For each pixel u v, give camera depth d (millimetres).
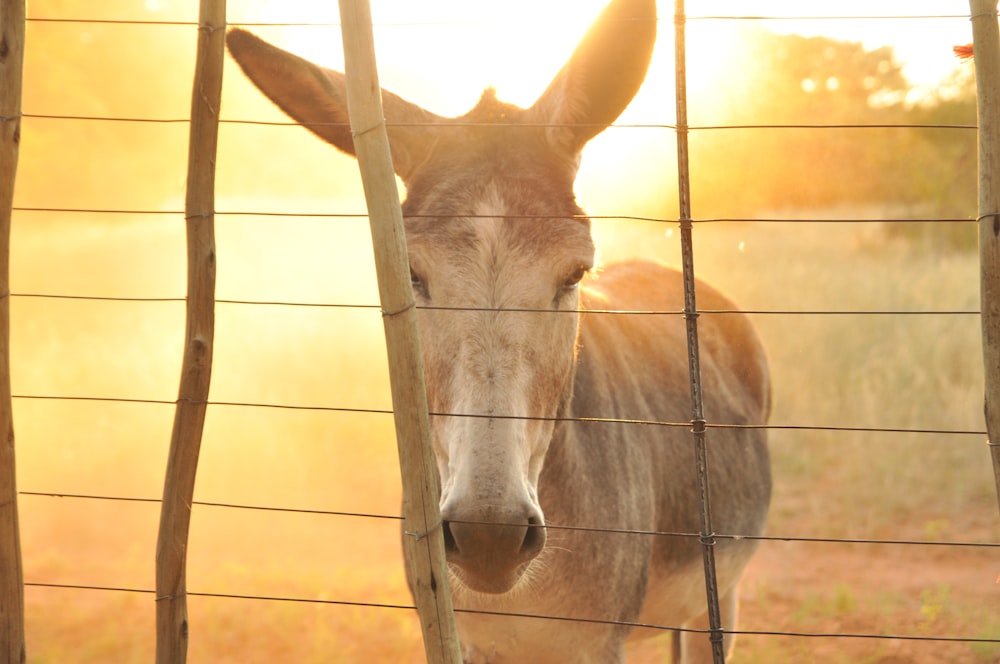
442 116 3043
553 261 2539
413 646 5137
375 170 1986
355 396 8445
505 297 2479
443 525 2414
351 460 7855
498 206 2572
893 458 7547
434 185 2664
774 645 5020
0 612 2322
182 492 2311
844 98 15852
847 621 5375
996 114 1989
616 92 2842
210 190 2240
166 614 2338
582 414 3195
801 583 6023
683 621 4129
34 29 19859
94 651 5039
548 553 2947
